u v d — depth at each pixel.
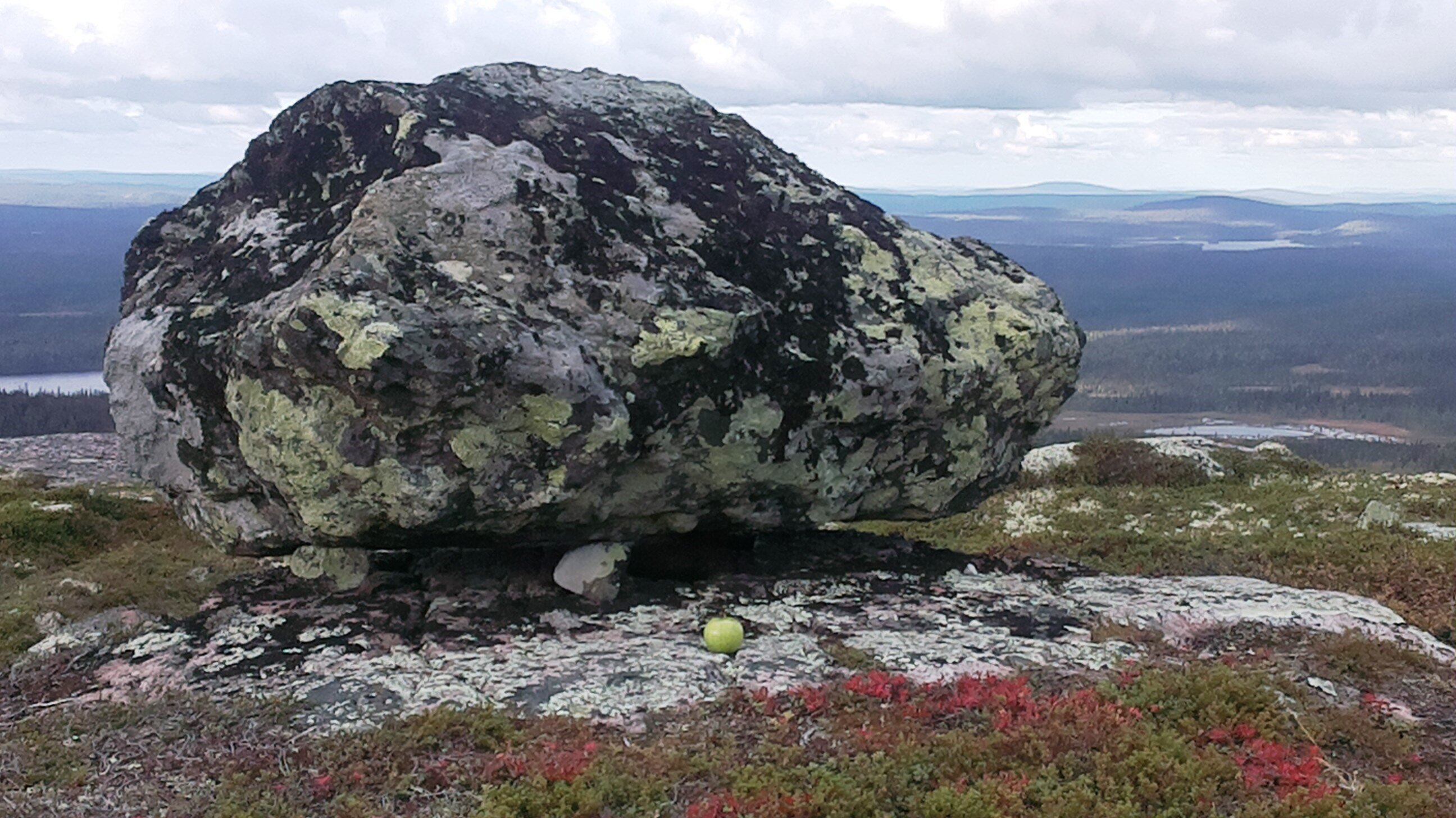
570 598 11.23
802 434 11.16
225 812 7.31
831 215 12.47
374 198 10.38
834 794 7.42
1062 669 9.73
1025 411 12.83
